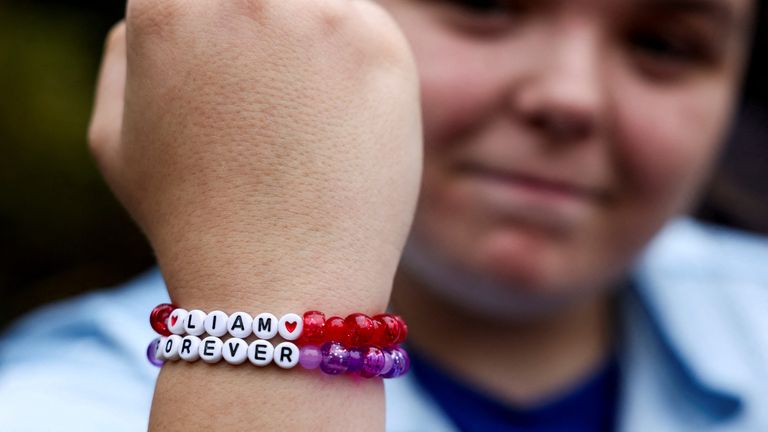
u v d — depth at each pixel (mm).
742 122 2557
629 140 1177
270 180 661
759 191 2592
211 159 663
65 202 3037
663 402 1450
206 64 667
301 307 646
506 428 1318
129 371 1299
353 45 693
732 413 1445
